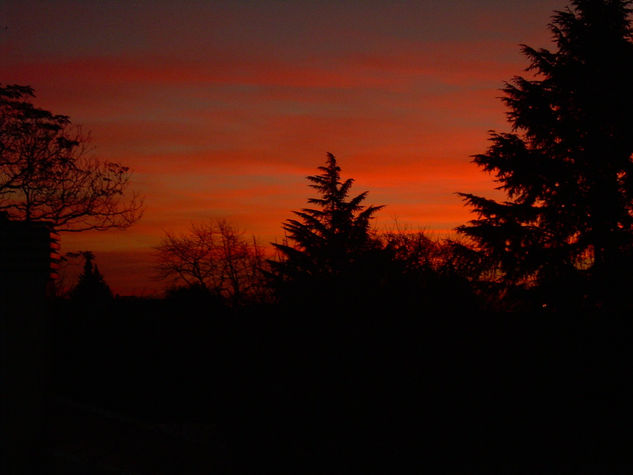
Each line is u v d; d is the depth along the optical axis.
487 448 10.77
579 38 26.61
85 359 17.59
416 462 9.79
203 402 14.19
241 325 10.53
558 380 11.91
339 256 11.26
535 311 12.84
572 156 26.86
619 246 25.02
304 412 9.57
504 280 26.31
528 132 27.75
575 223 26.62
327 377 9.64
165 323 17.42
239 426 9.84
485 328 11.51
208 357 13.59
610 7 26.56
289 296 10.48
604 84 25.98
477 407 10.59
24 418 9.10
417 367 9.91
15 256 9.21
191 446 10.80
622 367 12.43
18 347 9.12
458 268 11.80
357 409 9.55
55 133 32.25
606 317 14.26
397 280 10.69
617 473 10.23
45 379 9.41
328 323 9.98
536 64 27.70
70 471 9.16
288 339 9.94
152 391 15.83
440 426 10.02
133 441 10.59
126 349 17.31
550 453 11.19
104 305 19.73
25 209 32.41
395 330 10.05
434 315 10.51
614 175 25.89
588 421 11.65
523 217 27.45
